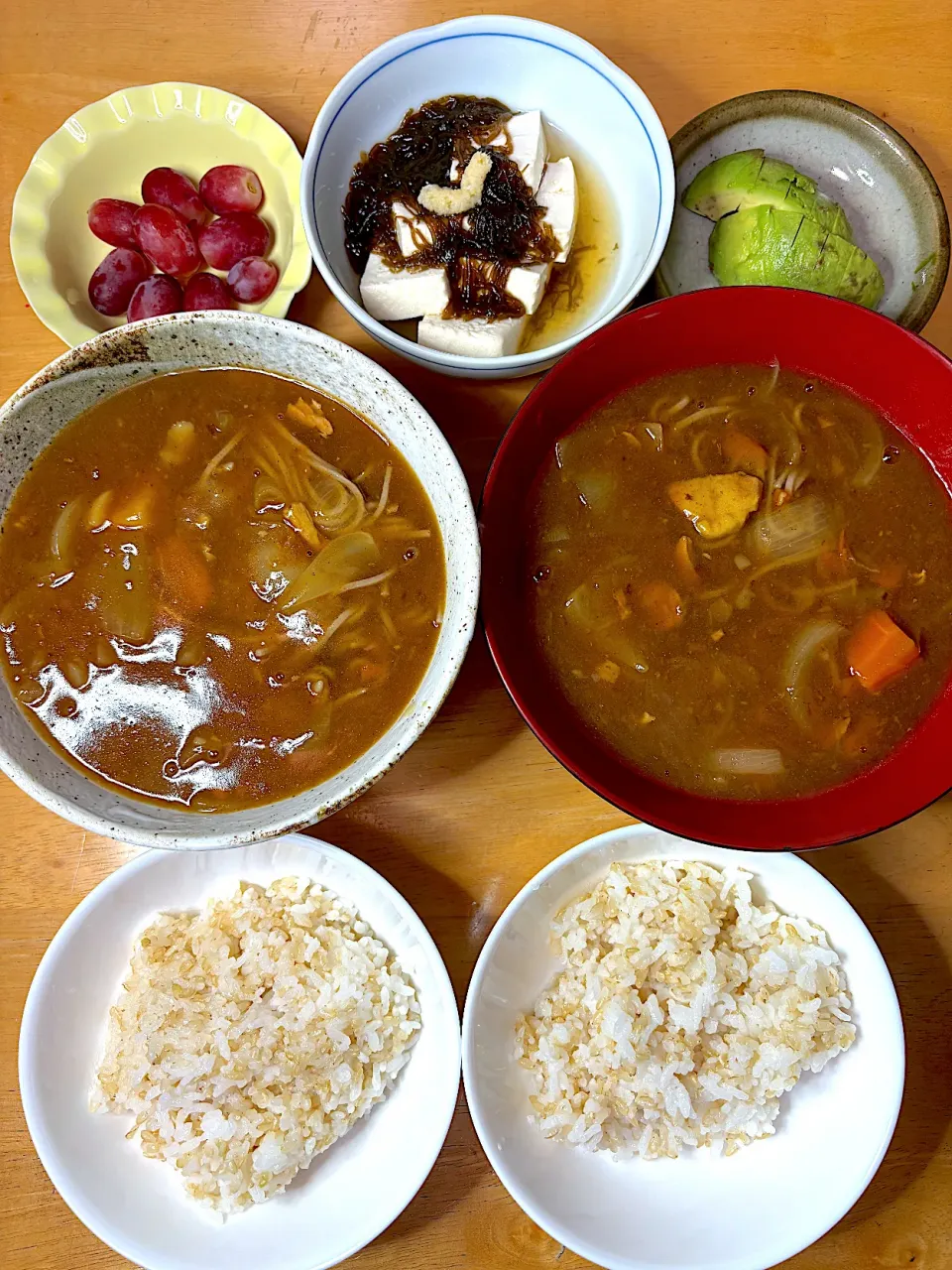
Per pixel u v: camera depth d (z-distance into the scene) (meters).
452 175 0.41
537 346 0.42
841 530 0.38
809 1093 0.39
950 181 0.43
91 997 0.40
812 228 0.40
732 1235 0.37
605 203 0.43
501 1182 0.38
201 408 0.36
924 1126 0.40
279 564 0.36
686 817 0.36
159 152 0.43
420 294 0.39
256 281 0.41
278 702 0.36
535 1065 0.39
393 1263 0.39
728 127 0.42
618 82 0.40
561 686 0.38
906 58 0.43
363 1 0.43
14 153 0.43
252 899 0.40
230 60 0.43
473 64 0.41
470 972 0.40
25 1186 0.39
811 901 0.39
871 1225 0.39
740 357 0.38
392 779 0.41
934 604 0.37
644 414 0.39
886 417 0.38
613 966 0.39
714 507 0.37
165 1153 0.38
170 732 0.35
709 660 0.37
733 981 0.39
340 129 0.40
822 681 0.37
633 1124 0.39
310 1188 0.39
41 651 0.35
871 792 0.36
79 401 0.35
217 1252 0.37
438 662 0.34
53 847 0.41
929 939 0.40
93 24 0.44
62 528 0.36
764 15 0.43
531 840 0.41
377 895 0.39
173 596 0.36
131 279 0.42
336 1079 0.38
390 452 0.36
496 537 0.37
